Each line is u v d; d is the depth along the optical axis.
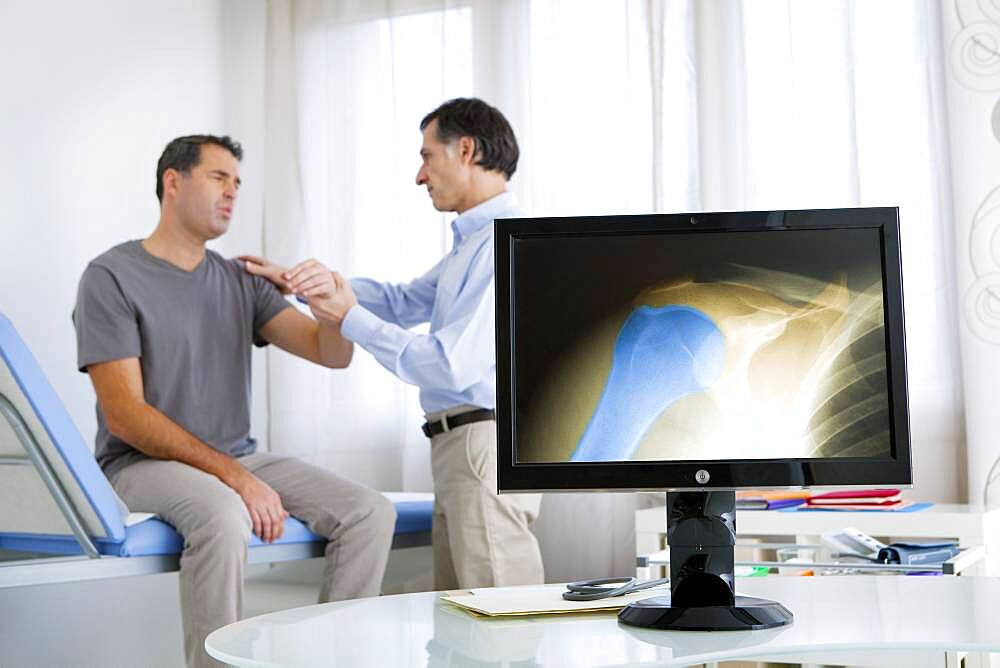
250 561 2.25
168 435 2.29
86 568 2.04
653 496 2.96
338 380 3.42
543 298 1.15
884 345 1.10
